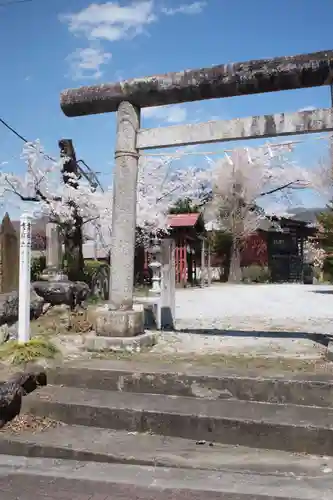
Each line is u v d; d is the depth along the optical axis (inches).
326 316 503.2
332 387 196.7
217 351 274.5
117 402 204.4
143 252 1005.8
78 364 234.8
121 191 288.8
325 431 173.8
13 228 436.1
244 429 182.2
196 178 1219.2
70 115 308.5
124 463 169.6
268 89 274.1
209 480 153.9
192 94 282.2
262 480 153.3
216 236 1482.5
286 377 207.0
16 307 352.8
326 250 1058.1
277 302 719.7
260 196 1491.1
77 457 175.3
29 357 235.3
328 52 257.6
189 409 195.2
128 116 290.2
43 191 687.1
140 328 292.2
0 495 147.4
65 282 460.1
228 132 272.4
